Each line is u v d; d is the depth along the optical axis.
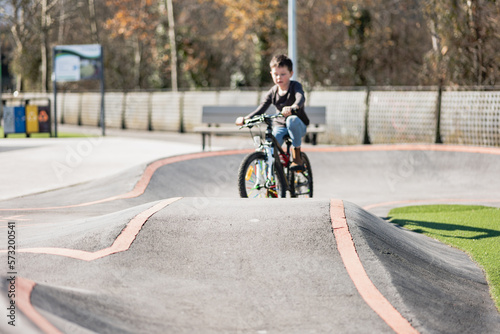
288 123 12.58
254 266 8.09
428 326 6.98
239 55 63.75
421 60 49.09
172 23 57.78
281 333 6.45
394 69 50.09
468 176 21.34
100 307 6.61
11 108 35.69
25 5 72.75
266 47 54.28
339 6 50.19
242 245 8.67
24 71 76.56
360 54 49.81
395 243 9.69
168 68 65.69
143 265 8.05
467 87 30.12
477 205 15.98
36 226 11.71
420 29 48.47
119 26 65.00
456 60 31.70
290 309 7.02
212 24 67.25
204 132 26.23
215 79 64.69
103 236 8.95
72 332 5.72
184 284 7.57
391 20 50.34
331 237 8.95
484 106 27.70
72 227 10.40
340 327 6.65
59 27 76.62
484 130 27.72
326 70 51.50
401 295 7.54
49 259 8.21
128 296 7.11
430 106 30.00
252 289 7.49
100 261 8.05
